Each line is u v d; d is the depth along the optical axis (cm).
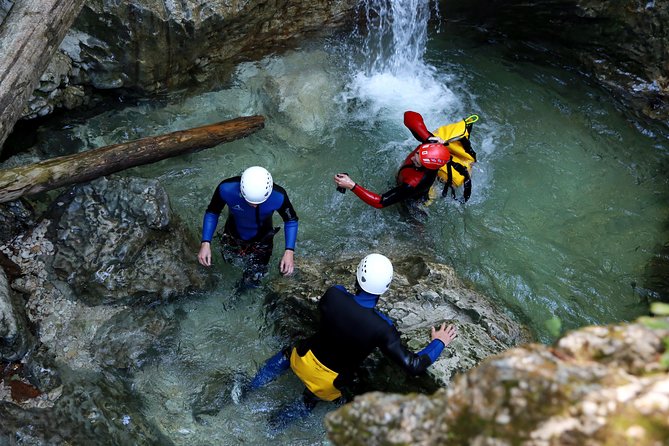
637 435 208
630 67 728
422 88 707
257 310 502
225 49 634
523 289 532
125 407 431
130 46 567
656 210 612
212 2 581
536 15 744
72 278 468
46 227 482
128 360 457
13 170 449
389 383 438
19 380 423
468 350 433
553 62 760
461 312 467
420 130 536
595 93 728
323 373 416
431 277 491
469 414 233
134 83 596
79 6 480
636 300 536
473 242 563
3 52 433
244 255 507
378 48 729
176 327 484
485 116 687
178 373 462
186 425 436
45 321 455
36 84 462
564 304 527
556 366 235
